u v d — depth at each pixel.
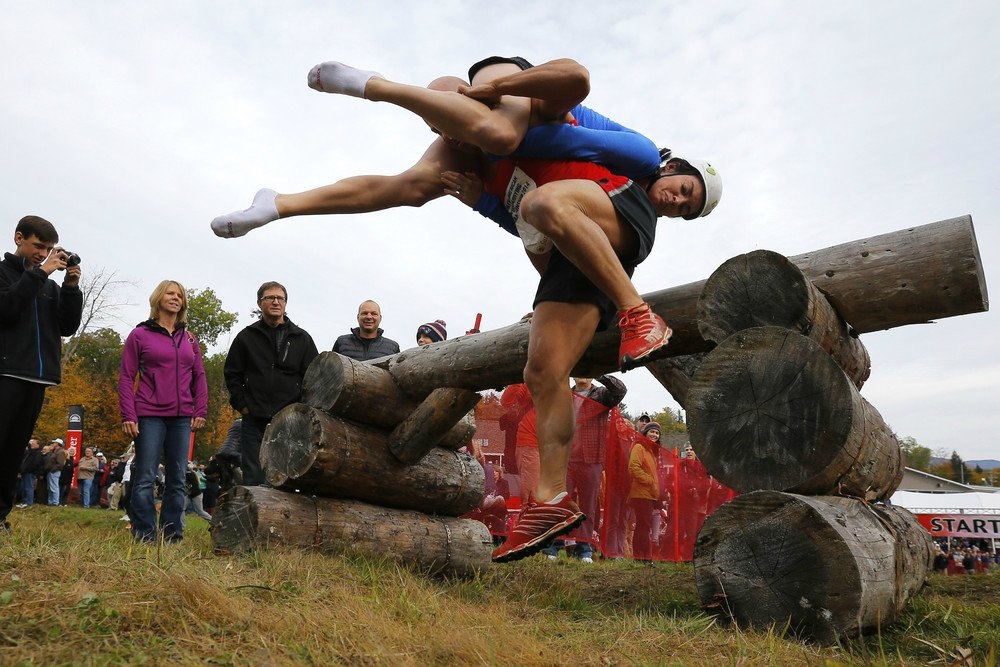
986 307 3.46
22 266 5.41
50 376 5.27
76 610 2.38
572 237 3.09
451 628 2.83
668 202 3.72
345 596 3.13
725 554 3.63
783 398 3.60
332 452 4.89
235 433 8.40
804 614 3.37
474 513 7.70
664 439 33.78
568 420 3.28
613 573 5.97
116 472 21.94
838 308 3.74
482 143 3.20
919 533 4.55
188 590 2.62
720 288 3.84
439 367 4.90
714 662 2.72
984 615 4.05
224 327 76.31
